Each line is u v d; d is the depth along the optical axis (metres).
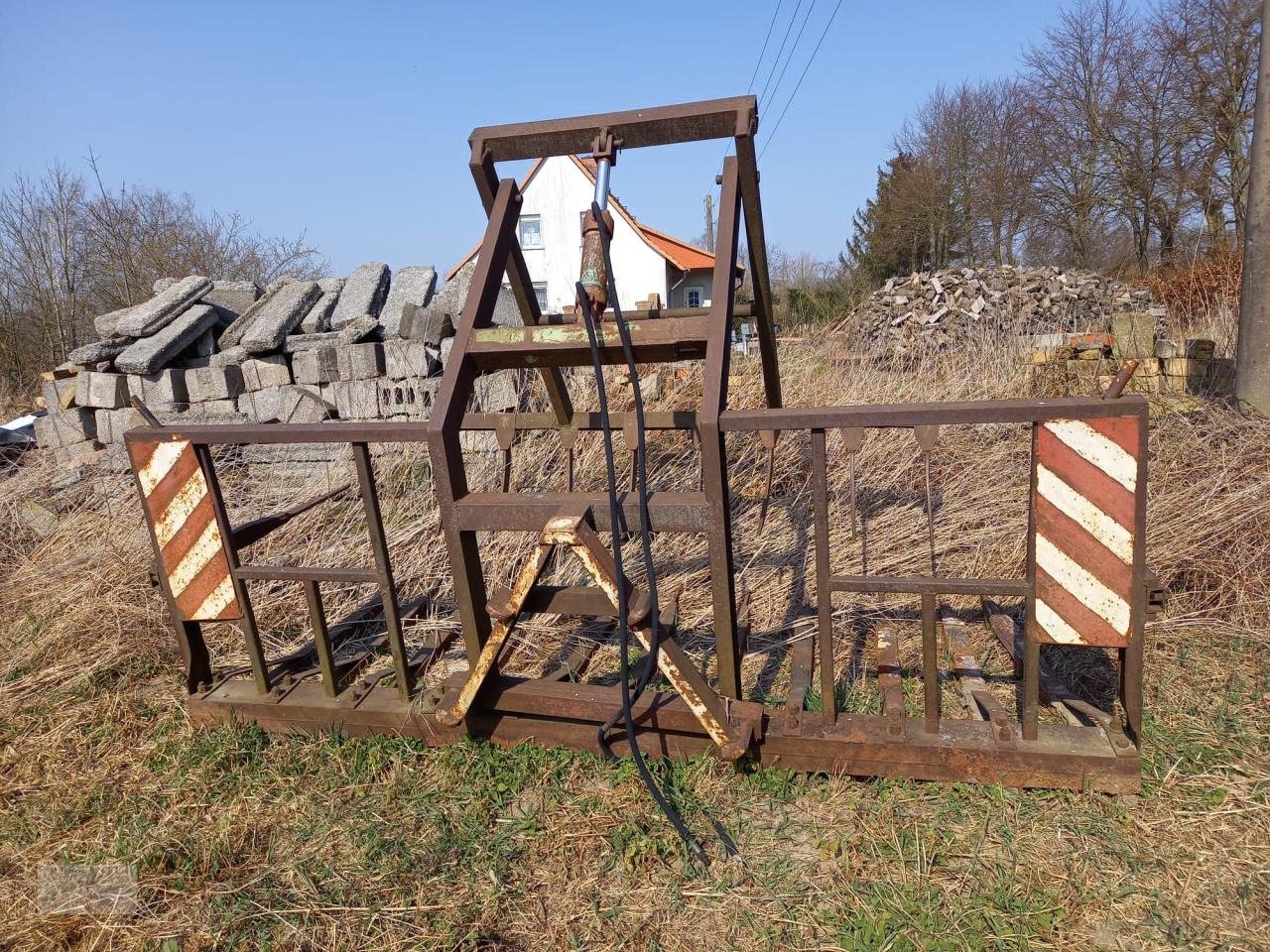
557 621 3.53
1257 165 4.43
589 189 25.36
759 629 3.46
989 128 29.25
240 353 5.37
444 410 2.35
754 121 2.42
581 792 2.41
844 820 2.23
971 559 3.80
